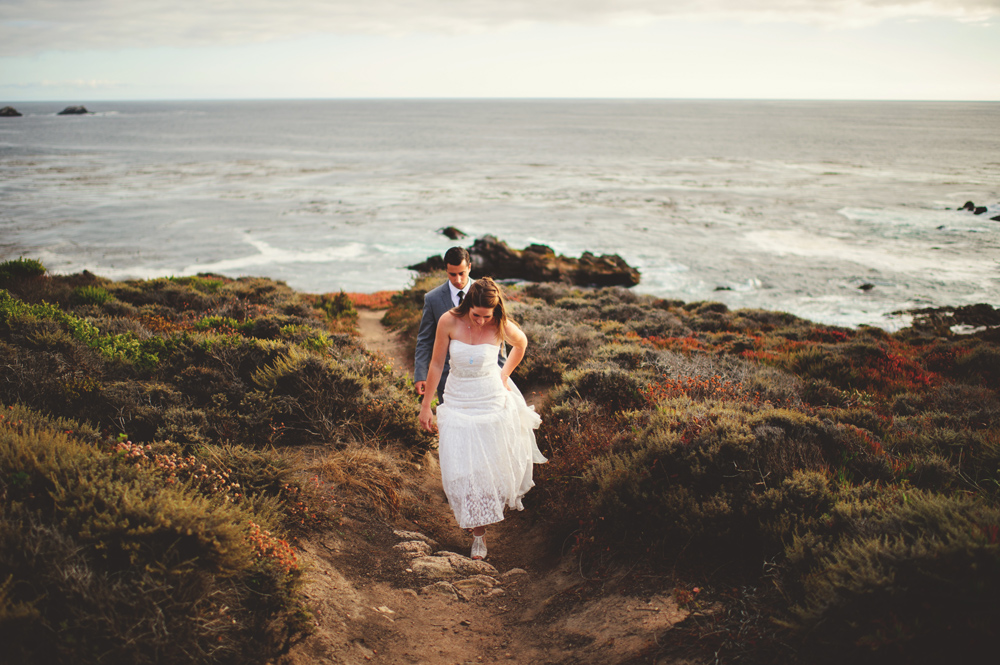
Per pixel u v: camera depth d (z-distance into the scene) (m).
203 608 2.58
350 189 77.88
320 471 4.69
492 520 3.96
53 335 6.21
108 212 57.38
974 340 14.48
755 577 3.09
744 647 2.62
